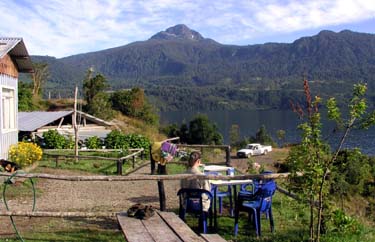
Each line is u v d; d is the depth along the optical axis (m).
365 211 15.76
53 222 7.73
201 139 46.75
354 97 5.53
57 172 14.57
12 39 14.16
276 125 109.81
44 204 9.42
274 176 7.21
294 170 5.80
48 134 22.94
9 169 11.23
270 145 42.88
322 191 5.79
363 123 5.41
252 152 36.25
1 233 6.97
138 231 5.53
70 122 30.16
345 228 6.33
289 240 6.53
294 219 8.15
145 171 15.87
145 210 6.30
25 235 6.88
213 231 7.36
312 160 5.65
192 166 7.38
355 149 5.84
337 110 5.50
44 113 29.14
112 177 7.03
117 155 19.52
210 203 7.28
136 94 50.09
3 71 13.90
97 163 16.97
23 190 10.59
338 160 5.82
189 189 7.00
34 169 14.59
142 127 45.28
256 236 7.12
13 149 13.87
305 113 5.73
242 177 7.12
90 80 43.84
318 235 5.86
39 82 53.59
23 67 15.64
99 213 6.80
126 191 11.16
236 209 7.30
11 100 15.04
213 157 24.19
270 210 7.41
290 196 8.45
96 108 42.31
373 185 20.31
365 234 6.83
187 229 5.62
